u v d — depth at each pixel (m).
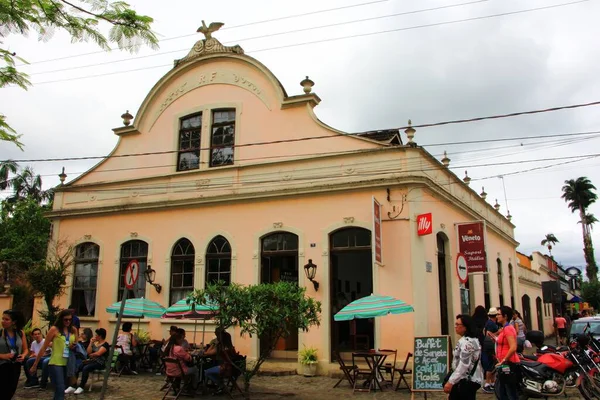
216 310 10.66
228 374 10.84
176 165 18.50
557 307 36.78
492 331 11.06
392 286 13.95
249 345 15.61
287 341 16.20
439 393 11.34
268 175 16.56
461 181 18.91
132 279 10.01
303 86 16.70
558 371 10.08
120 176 19.44
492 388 11.33
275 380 13.46
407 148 14.62
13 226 30.88
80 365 11.71
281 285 10.55
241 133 17.39
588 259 63.91
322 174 15.70
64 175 20.66
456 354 7.28
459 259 13.27
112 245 18.81
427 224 13.93
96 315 18.45
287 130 16.62
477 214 20.16
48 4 6.78
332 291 14.99
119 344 14.31
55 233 20.05
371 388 11.95
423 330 13.59
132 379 13.55
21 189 42.91
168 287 17.41
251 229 16.39
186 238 17.45
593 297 58.19
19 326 8.48
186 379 10.73
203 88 18.52
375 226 13.70
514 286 26.19
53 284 17.00
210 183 17.50
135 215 18.62
